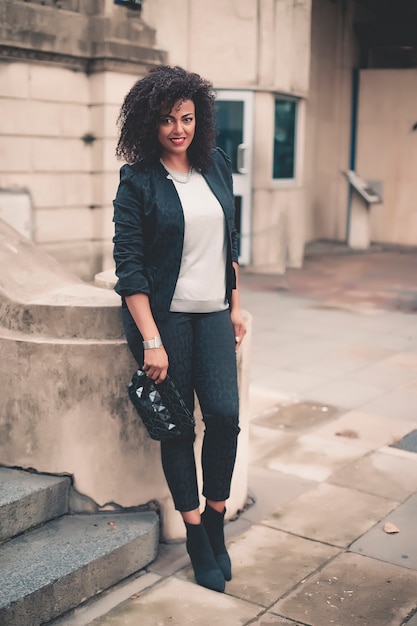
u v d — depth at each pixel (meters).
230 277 2.78
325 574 2.90
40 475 3.04
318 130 13.18
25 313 3.01
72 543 2.81
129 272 2.58
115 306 2.94
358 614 2.64
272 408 4.89
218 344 2.72
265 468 3.92
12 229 3.73
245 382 3.29
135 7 7.86
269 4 9.84
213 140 2.72
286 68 10.29
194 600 2.72
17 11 6.85
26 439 3.04
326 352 6.35
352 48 13.09
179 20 8.70
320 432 4.46
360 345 6.61
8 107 7.05
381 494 3.63
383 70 12.91
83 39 7.49
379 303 8.50
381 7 13.25
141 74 8.02
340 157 13.30
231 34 9.77
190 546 2.83
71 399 2.95
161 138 2.64
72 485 3.02
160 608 2.67
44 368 2.95
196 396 3.04
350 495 3.61
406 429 4.54
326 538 3.19
